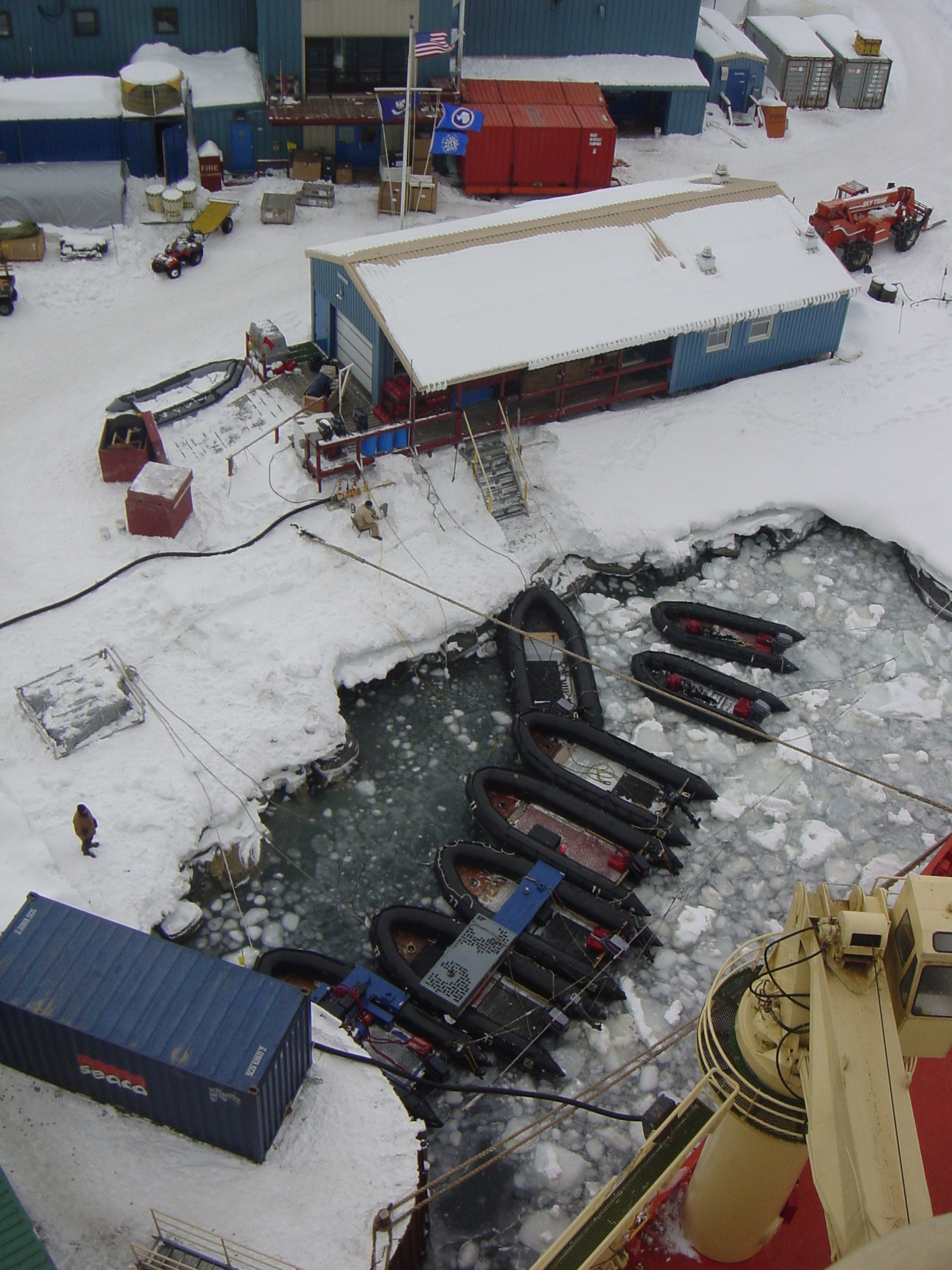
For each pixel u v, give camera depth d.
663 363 35.56
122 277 39.81
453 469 33.03
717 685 29.66
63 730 25.61
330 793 27.14
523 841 25.78
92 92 41.94
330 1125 19.91
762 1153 16.72
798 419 36.00
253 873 25.48
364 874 25.70
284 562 30.31
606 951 24.06
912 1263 10.12
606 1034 23.02
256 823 25.89
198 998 18.95
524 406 34.91
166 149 42.47
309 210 43.78
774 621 31.64
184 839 24.84
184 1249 18.17
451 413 32.88
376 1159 19.58
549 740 28.45
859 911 14.15
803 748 28.53
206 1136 19.34
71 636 28.03
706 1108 19.95
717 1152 17.52
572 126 44.41
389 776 27.62
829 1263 19.73
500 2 46.66
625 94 50.38
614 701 29.38
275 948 24.23
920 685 30.12
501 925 24.08
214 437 33.41
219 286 39.84
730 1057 16.34
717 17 54.00
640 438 34.72
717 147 49.81
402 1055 22.27
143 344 37.22
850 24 55.44
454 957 23.42
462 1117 21.81
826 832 26.77
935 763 28.41
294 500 31.66
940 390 37.12
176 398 34.44
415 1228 19.25
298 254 41.56
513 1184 21.02
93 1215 18.53
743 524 33.53
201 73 44.47
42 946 19.50
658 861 25.86
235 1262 18.14
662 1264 19.72
